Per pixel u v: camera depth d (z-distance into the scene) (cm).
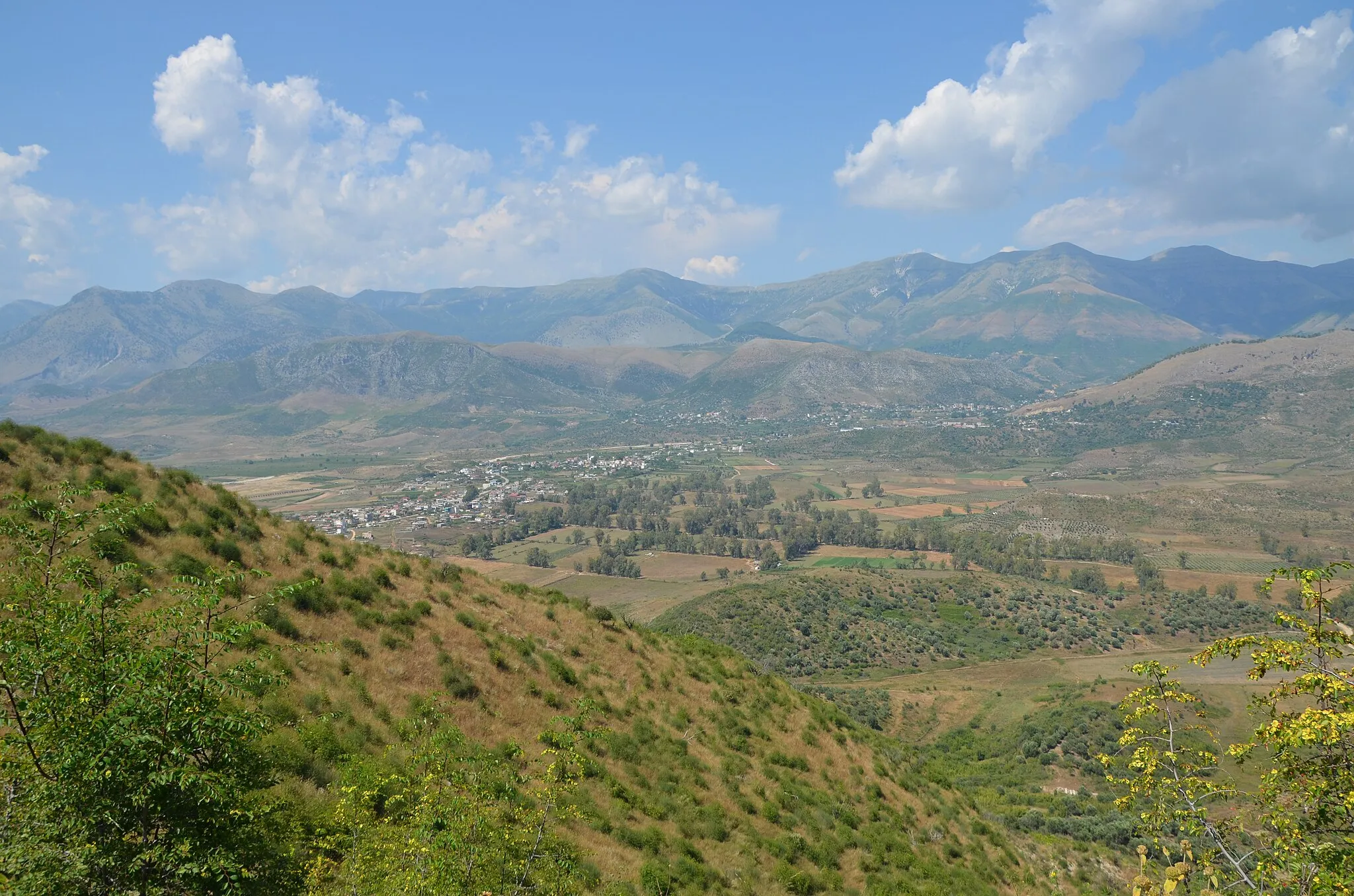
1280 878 1016
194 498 2581
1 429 2411
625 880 1630
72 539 1845
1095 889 3047
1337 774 1022
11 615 1141
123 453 2686
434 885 1144
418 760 1585
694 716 2902
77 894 852
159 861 908
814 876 2052
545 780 1564
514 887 1265
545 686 2541
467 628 2700
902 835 2583
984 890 2380
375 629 2348
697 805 2197
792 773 2731
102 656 975
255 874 1026
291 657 1927
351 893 1134
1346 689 1024
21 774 890
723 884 1833
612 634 3381
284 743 1476
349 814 1307
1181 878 1113
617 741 2366
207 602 1130
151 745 930
